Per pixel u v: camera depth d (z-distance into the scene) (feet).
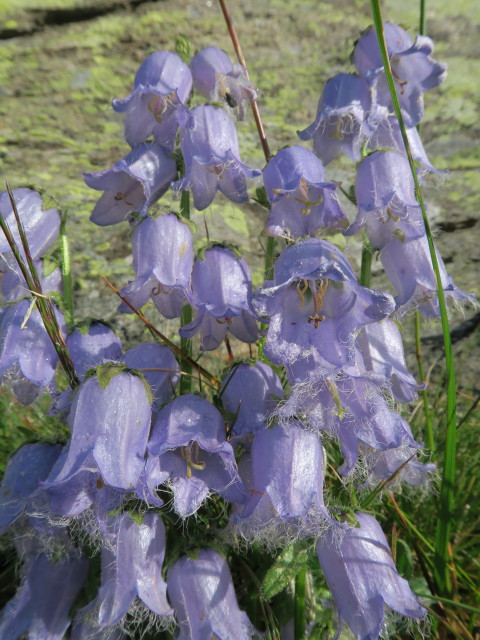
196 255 0.89
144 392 0.81
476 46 2.08
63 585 0.87
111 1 2.12
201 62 0.93
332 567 0.84
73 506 0.79
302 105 1.86
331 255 0.81
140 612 0.84
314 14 2.16
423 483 0.93
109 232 1.53
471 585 0.96
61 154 1.70
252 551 0.91
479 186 1.66
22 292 0.93
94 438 0.78
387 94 0.92
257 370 0.86
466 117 1.84
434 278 0.90
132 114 0.91
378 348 0.89
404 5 2.21
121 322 1.33
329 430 0.85
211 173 0.90
